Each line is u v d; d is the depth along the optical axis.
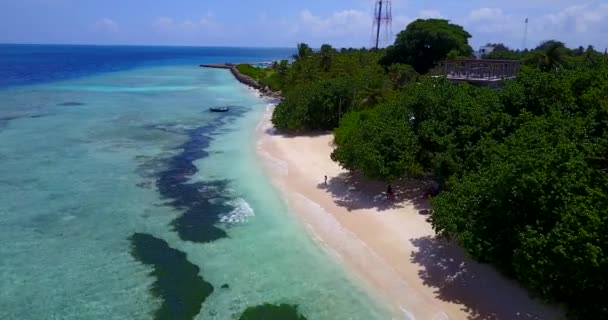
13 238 30.28
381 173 33.84
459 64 70.50
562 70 39.62
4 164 45.75
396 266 27.06
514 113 34.81
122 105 84.69
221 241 30.48
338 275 26.41
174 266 27.38
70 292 24.62
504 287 24.28
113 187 40.16
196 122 69.38
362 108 61.41
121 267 27.16
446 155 32.69
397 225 31.89
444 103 37.41
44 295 24.30
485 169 27.53
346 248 29.30
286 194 38.59
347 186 39.72
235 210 35.50
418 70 96.19
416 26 96.62
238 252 29.05
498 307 22.92
